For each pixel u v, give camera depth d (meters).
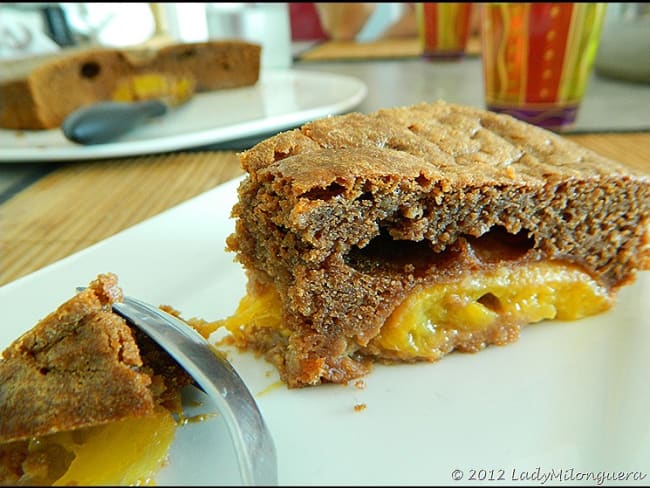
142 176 0.25
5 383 0.11
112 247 0.17
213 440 0.12
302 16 0.68
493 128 0.17
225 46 0.37
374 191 0.13
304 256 0.13
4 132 0.32
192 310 0.16
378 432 0.12
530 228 0.15
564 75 0.26
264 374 0.14
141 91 0.36
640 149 0.24
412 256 0.14
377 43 0.60
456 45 0.45
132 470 0.11
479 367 0.14
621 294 0.16
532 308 0.15
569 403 0.12
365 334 0.14
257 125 0.28
